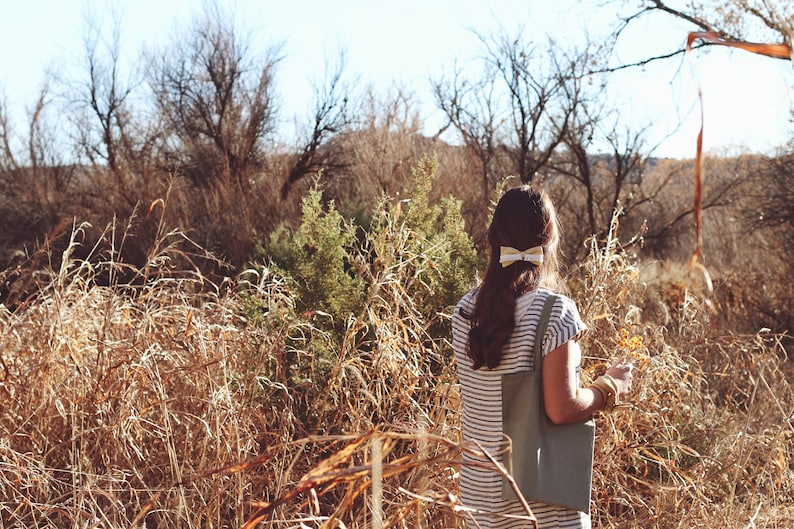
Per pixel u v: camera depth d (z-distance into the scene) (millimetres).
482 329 2406
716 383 5562
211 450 3844
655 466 4648
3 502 3600
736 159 18047
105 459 3938
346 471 1805
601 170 18109
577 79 15938
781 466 4328
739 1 9617
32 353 4363
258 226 14766
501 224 2471
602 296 4719
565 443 2381
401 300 4387
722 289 11617
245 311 4898
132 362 4262
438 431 3656
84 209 17375
